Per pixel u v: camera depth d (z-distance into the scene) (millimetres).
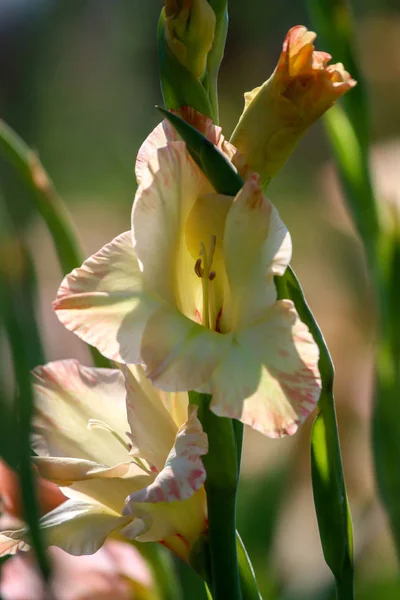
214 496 815
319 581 1052
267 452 1188
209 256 817
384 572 1091
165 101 836
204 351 788
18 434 790
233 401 777
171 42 825
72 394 870
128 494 828
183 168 810
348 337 1327
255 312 792
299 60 822
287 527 1111
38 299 880
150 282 802
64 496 866
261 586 1023
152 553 948
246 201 796
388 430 990
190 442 798
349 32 988
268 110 827
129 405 832
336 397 1264
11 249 872
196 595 967
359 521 1077
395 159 1163
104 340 792
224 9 843
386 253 996
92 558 943
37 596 881
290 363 778
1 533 833
